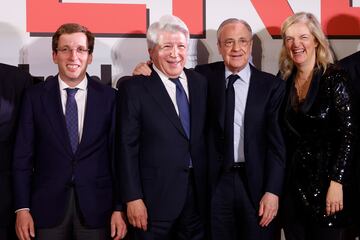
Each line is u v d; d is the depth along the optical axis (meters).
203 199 2.36
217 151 2.39
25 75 2.52
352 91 2.40
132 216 2.26
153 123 2.27
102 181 2.33
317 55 2.38
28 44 2.89
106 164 2.37
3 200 2.35
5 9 2.87
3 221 2.36
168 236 2.30
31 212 2.29
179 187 2.28
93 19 2.92
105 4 2.93
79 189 2.27
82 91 2.37
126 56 2.95
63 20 2.91
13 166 2.31
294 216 2.37
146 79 2.31
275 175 2.33
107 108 2.36
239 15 2.98
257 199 2.35
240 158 2.37
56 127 2.29
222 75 2.46
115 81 2.95
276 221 2.44
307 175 2.30
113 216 2.34
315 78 2.31
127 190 2.24
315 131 2.29
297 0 2.99
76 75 2.31
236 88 2.43
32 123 2.32
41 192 2.28
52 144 2.28
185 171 2.29
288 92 2.42
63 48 2.30
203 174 2.35
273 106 2.38
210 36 2.97
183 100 2.34
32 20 2.89
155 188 2.27
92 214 2.29
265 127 2.38
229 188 2.37
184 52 2.30
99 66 2.94
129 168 2.25
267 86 2.39
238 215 2.39
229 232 2.40
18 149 2.31
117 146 2.29
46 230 2.28
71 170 2.27
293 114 2.36
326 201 2.25
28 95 2.34
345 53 3.00
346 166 2.22
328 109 2.27
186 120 2.33
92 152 2.31
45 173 2.29
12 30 2.88
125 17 2.94
